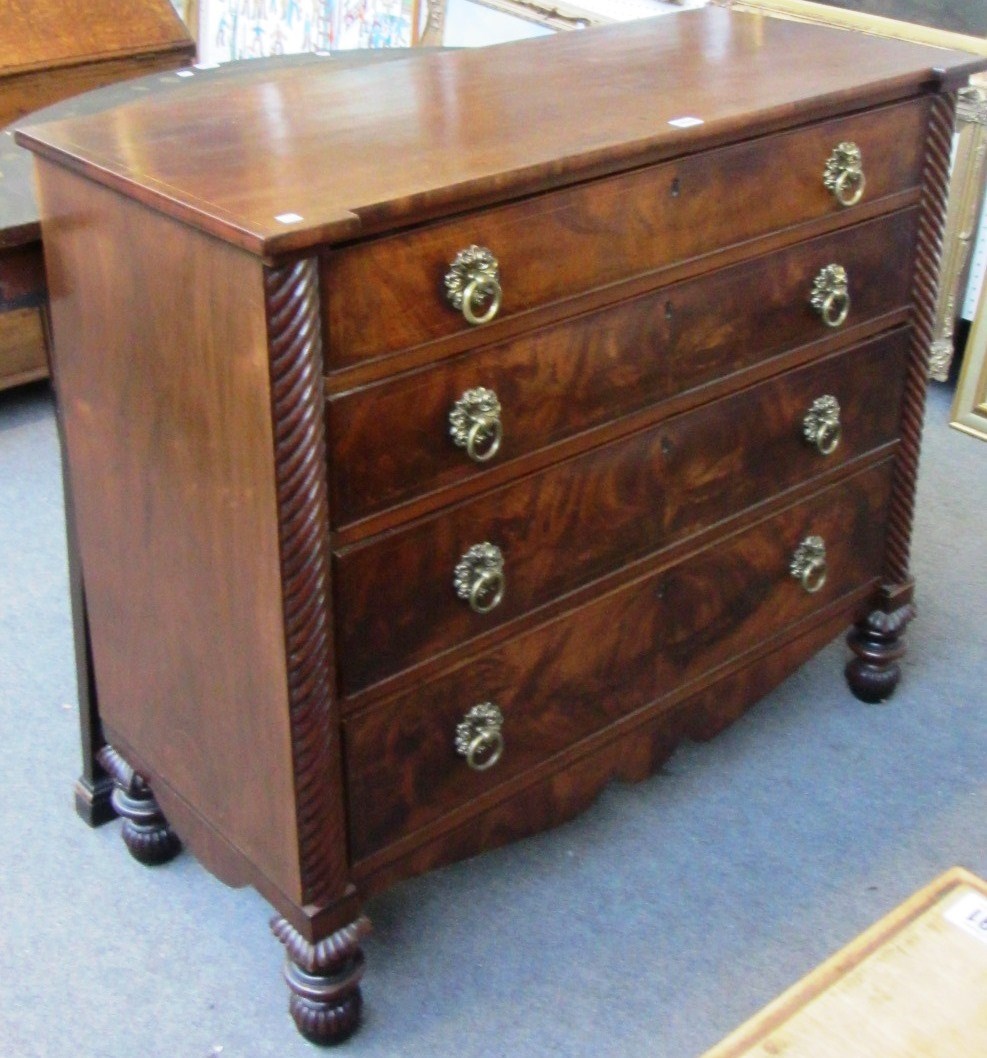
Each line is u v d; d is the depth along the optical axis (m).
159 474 1.42
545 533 1.52
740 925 1.72
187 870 1.81
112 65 3.04
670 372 1.57
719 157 1.51
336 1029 1.54
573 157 1.36
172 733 1.60
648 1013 1.61
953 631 2.24
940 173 1.79
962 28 2.62
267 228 1.16
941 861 1.81
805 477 1.81
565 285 1.42
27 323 2.84
